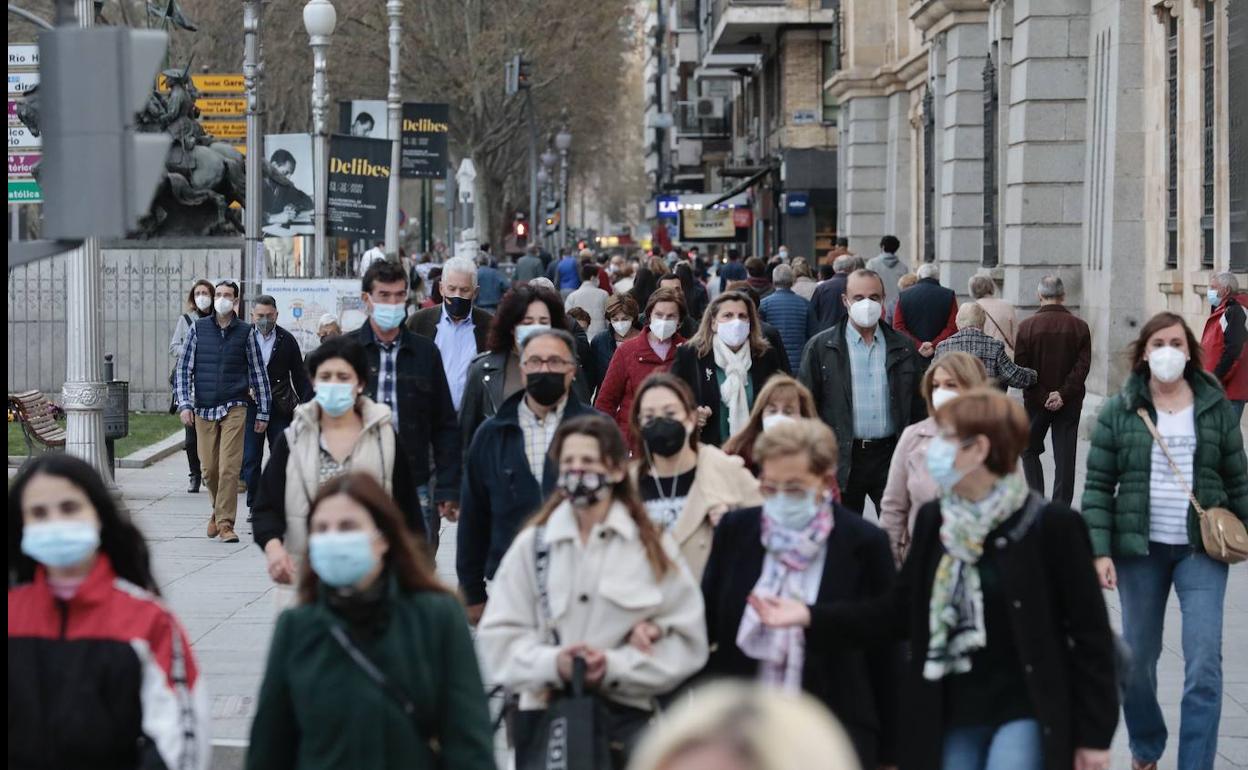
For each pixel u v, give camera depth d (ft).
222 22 587.68
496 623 65.87
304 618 54.90
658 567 65.41
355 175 270.46
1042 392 160.45
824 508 67.67
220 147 304.71
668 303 120.06
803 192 572.92
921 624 62.39
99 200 64.49
